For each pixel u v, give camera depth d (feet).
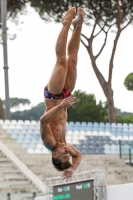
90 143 128.47
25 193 108.06
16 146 121.60
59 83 38.55
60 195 84.23
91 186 78.43
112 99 152.15
